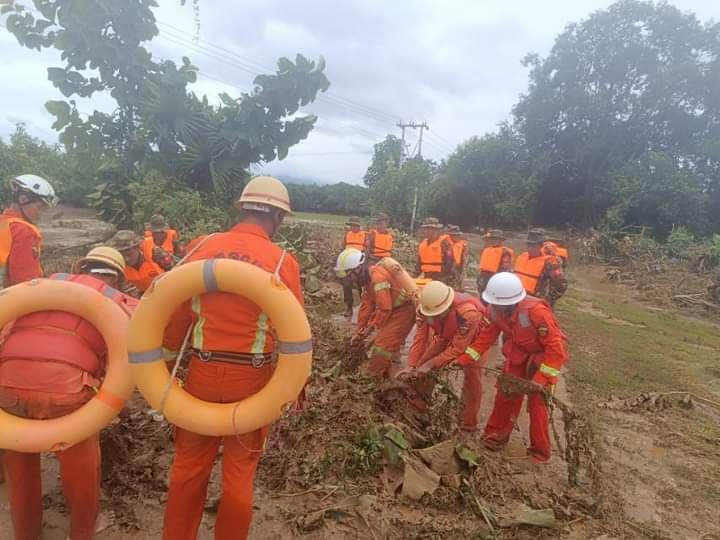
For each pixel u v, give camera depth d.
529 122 36.66
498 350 8.32
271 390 2.47
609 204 33.56
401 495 3.57
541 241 8.12
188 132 13.15
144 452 3.86
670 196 29.17
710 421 5.95
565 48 35.00
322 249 15.50
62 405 2.57
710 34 33.06
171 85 12.72
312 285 10.98
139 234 13.04
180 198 12.75
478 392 4.96
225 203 13.76
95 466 2.83
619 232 26.23
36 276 3.89
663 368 8.02
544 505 3.73
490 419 4.76
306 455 3.80
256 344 2.54
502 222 37.56
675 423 5.80
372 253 11.56
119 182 13.91
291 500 3.49
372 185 40.72
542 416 4.47
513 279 4.43
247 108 12.96
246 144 13.52
